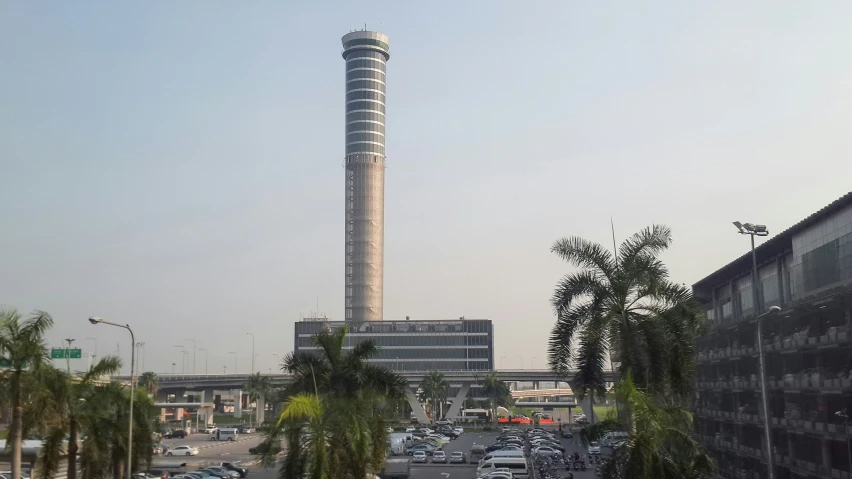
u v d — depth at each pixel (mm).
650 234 45656
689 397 43438
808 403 59125
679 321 43531
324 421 36469
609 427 34344
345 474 36500
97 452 48406
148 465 58375
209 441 153000
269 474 92750
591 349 43281
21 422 43969
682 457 34156
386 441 43312
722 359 78250
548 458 99875
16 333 43688
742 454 73000
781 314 61156
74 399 48656
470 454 108062
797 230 63531
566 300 44656
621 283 44125
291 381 47750
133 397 55531
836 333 52625
